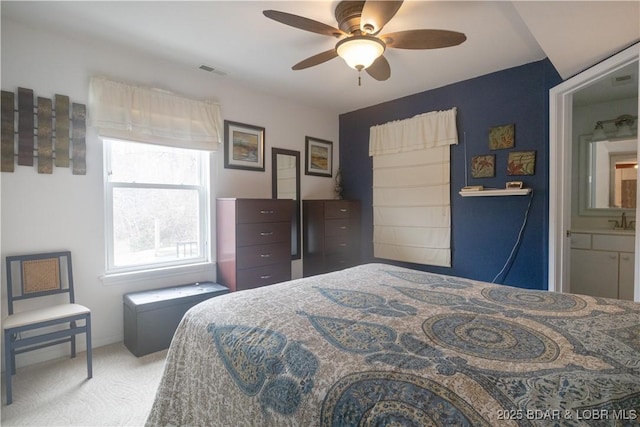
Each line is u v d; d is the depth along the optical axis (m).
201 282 3.13
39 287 2.26
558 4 1.62
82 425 1.66
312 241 3.99
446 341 1.06
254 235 3.16
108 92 2.55
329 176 4.42
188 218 3.15
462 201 3.38
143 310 2.44
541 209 2.88
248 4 2.02
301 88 3.55
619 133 3.48
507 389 0.78
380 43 1.91
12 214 2.22
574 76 2.46
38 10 2.08
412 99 3.75
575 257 3.43
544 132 2.84
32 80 2.28
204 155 3.23
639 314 1.30
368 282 1.86
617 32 1.85
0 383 2.03
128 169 2.78
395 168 3.90
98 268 2.58
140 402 1.85
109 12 2.11
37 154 2.30
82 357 2.40
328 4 2.00
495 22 2.21
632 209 3.44
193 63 2.92
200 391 1.27
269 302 1.48
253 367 1.07
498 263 3.14
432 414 0.74
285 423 0.93
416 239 3.72
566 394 0.75
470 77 3.24
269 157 3.74
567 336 1.08
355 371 0.91
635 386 0.78
